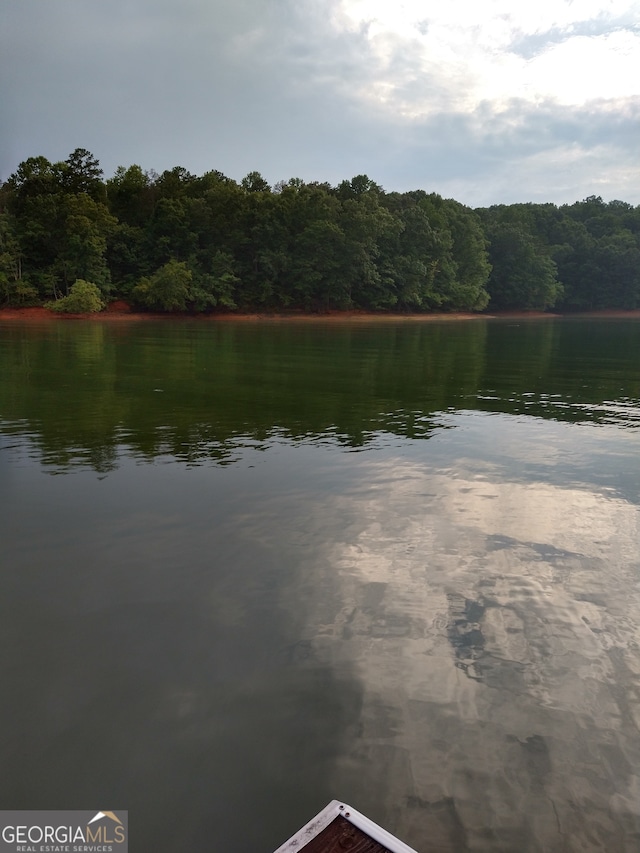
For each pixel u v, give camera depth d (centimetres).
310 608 400
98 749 279
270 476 675
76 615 386
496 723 302
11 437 825
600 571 467
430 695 320
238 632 371
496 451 815
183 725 294
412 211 6347
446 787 264
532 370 1750
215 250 5359
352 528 535
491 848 237
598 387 1433
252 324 4259
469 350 2416
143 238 5250
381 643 364
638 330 4450
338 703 312
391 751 282
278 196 5559
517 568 468
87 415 975
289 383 1380
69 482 641
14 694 312
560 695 324
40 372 1481
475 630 382
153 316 4991
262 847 235
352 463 736
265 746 282
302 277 5506
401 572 455
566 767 277
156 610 393
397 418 1013
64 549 478
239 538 507
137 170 5803
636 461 778
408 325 4659
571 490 657
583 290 8550
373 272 5816
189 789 259
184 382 1359
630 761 281
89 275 4784
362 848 224
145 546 487
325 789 261
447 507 595
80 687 319
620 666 350
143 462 720
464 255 7106
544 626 389
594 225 9494
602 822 249
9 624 374
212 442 821
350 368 1705
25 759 274
